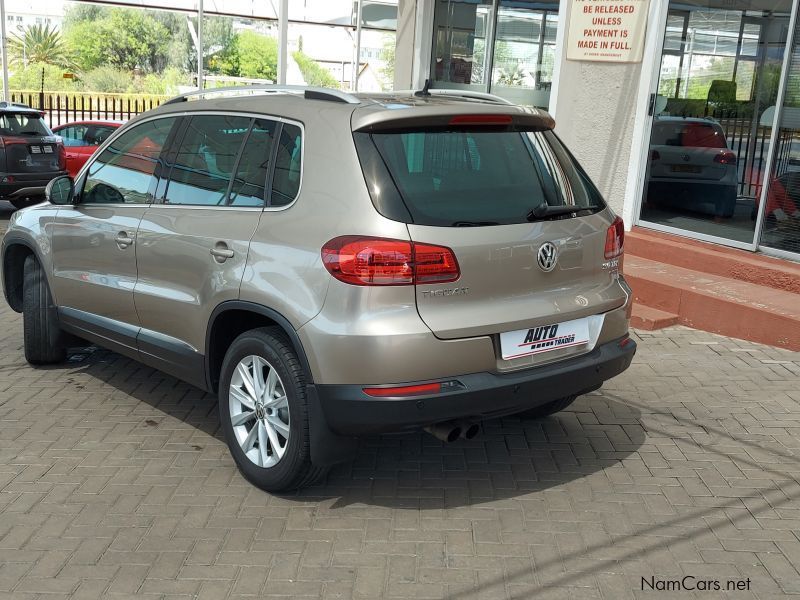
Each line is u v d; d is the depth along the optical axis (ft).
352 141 12.11
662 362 19.84
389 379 11.44
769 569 11.22
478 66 36.68
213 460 14.73
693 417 16.55
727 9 24.48
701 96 25.64
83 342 19.74
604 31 28.07
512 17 34.60
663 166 26.96
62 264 17.80
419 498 13.29
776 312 20.81
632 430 15.96
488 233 11.98
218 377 14.40
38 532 12.20
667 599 10.57
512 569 11.25
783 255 23.71
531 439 15.58
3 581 10.98
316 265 11.87
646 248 26.58
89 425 16.26
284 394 12.79
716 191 25.36
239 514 12.75
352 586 10.87
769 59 23.62
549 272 12.63
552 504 13.08
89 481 13.85
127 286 15.76
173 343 14.90
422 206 11.73
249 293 12.73
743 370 19.22
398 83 40.75
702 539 11.98
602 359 13.25
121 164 16.56
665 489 13.55
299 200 12.48
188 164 14.93
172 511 12.84
